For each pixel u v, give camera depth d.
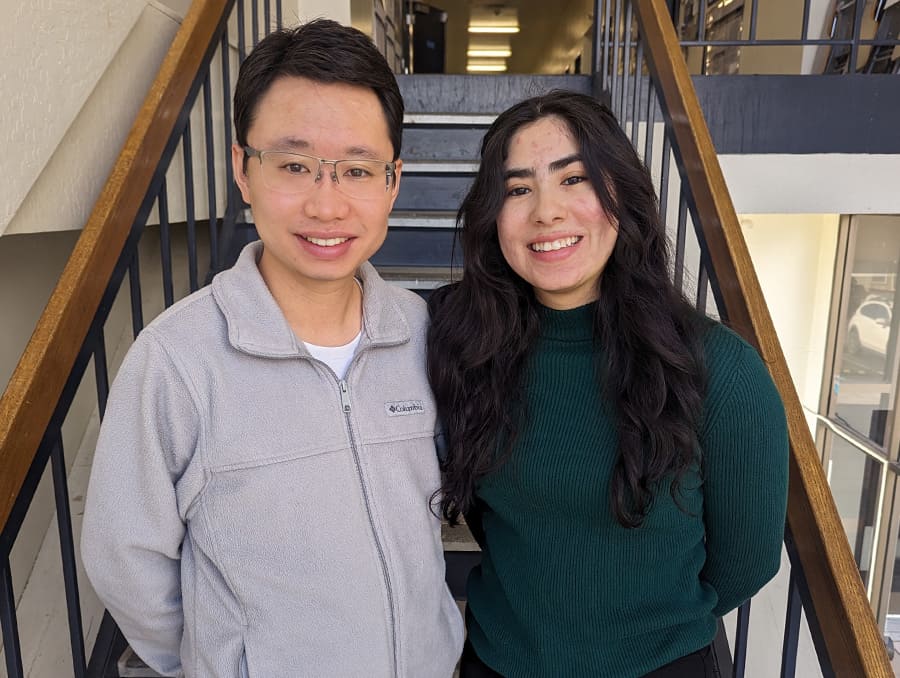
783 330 4.20
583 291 0.93
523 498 0.93
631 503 0.85
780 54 4.06
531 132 0.89
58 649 1.59
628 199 0.89
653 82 1.71
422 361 0.96
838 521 0.88
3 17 1.22
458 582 1.70
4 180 1.23
